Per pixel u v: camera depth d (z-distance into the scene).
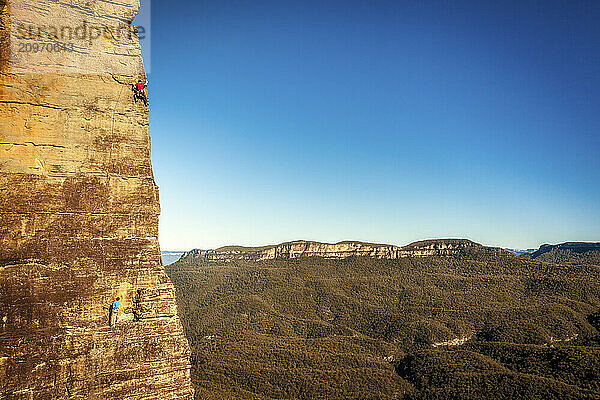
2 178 13.86
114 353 13.82
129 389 13.70
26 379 12.75
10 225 13.73
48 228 14.16
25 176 14.12
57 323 13.51
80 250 14.39
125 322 14.27
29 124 14.34
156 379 14.05
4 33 14.25
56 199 14.39
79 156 14.92
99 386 13.40
